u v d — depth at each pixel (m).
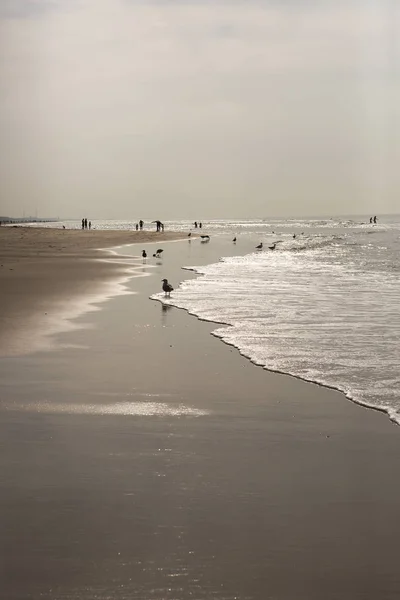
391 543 5.67
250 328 16.81
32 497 6.54
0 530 5.84
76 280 29.20
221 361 13.08
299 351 13.86
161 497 6.57
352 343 14.66
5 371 12.10
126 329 16.73
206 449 8.02
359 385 11.02
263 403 10.08
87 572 5.16
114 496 6.58
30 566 5.25
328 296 23.81
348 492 6.74
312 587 5.00
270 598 4.86
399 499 6.57
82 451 7.89
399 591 4.96
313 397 10.42
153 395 10.48
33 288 25.80
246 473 7.25
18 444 8.14
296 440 8.38
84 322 17.78
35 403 10.00
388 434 8.60
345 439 8.41
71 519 6.06
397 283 28.95
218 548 5.55
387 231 130.75
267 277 32.03
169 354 13.72
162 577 5.11
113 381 11.37
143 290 25.59
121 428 8.82
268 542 5.68
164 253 54.72
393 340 14.95
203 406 9.91
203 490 6.76
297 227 176.62
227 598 4.86
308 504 6.44
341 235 107.12
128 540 5.68
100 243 70.19
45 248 60.06
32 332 16.12
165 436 8.50
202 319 18.39
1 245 64.62
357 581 5.09
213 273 34.34
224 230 144.50
